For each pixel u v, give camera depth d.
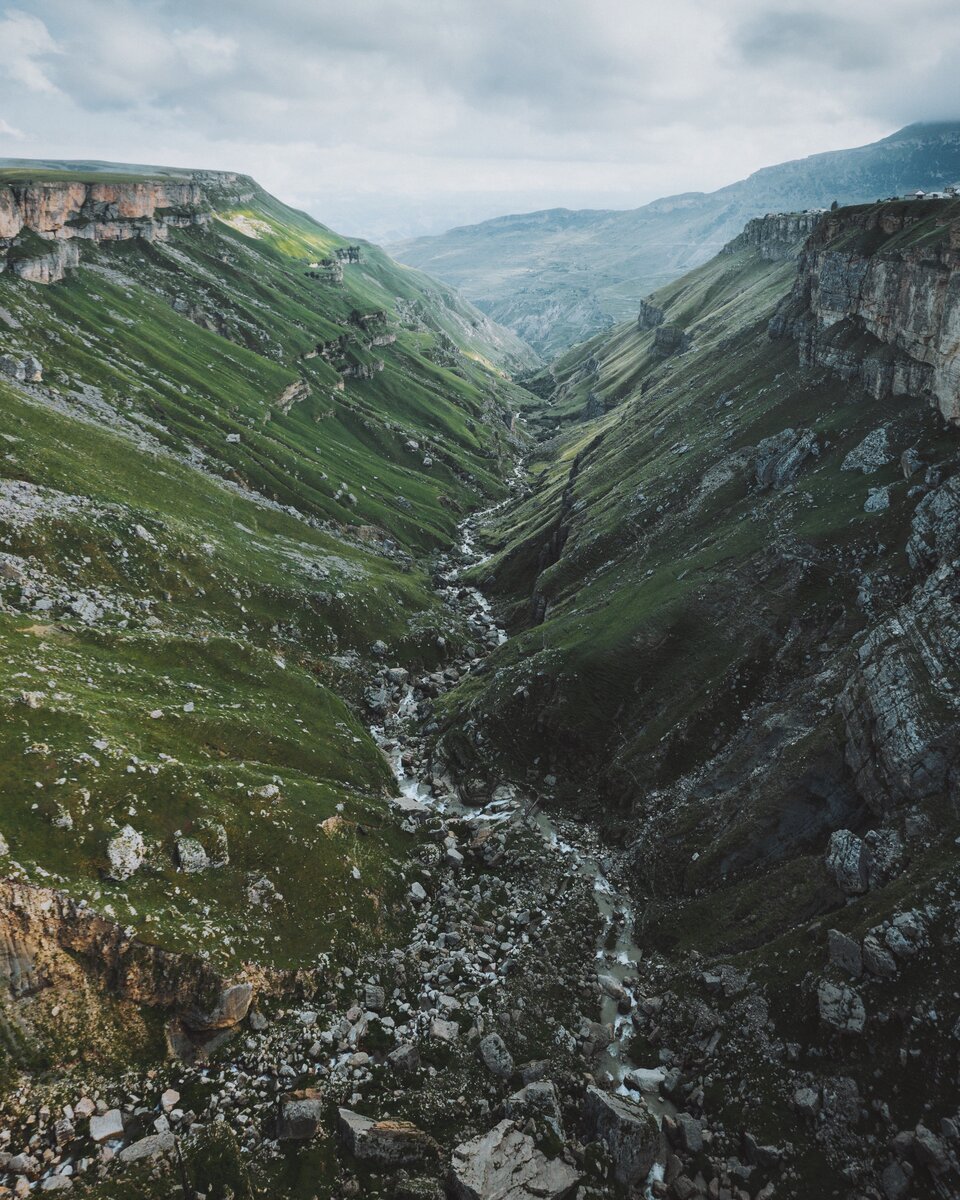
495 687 100.88
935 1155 39.50
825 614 85.50
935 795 55.75
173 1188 38.59
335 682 106.12
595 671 96.19
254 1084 45.56
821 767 65.62
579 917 66.38
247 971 49.66
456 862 73.81
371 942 59.09
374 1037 51.16
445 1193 41.28
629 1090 50.12
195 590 101.56
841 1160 42.25
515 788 88.00
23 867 46.47
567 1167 43.28
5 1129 38.94
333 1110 45.03
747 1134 44.84
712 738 82.00
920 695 59.81
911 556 79.94
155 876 52.38
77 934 45.59
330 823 66.69
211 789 61.91
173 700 75.25
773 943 55.12
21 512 89.38
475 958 60.72
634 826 77.50
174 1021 46.34
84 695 66.25
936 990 45.44
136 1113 41.97
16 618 74.94
